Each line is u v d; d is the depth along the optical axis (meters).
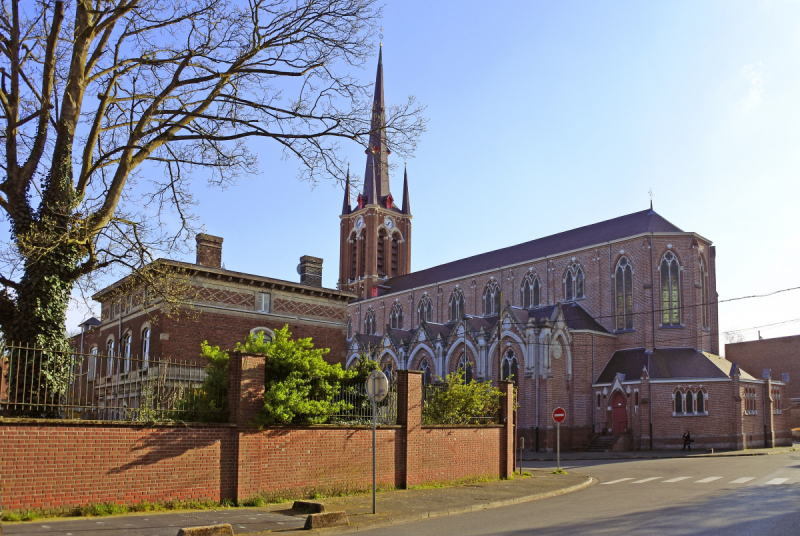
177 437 17.92
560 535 14.56
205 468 18.42
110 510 16.27
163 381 19.42
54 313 18.73
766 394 56.31
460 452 27.31
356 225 104.88
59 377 18.50
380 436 23.73
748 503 19.58
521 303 73.06
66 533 13.63
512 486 26.11
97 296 37.59
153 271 22.20
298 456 20.77
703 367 54.50
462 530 15.77
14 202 19.20
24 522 14.63
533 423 55.75
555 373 56.25
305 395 21.27
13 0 19.77
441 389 30.25
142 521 15.48
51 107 19.58
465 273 82.31
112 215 20.41
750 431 53.50
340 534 15.59
